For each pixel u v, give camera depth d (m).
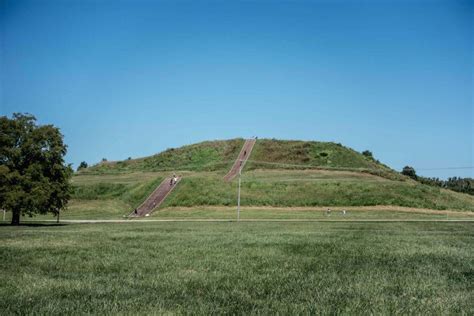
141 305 10.76
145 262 19.28
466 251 24.56
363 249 25.42
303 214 89.75
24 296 11.99
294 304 11.02
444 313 10.33
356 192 104.75
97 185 117.31
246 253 23.03
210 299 11.70
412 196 103.69
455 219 81.75
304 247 26.55
